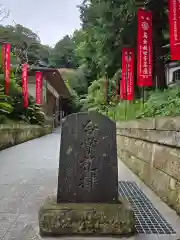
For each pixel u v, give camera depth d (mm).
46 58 50750
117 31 14016
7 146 11836
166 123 4168
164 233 3109
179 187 3615
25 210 3828
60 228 3062
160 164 4484
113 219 3072
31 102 21750
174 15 7375
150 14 9406
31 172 6512
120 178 5809
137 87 15766
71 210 3105
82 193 3348
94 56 20469
